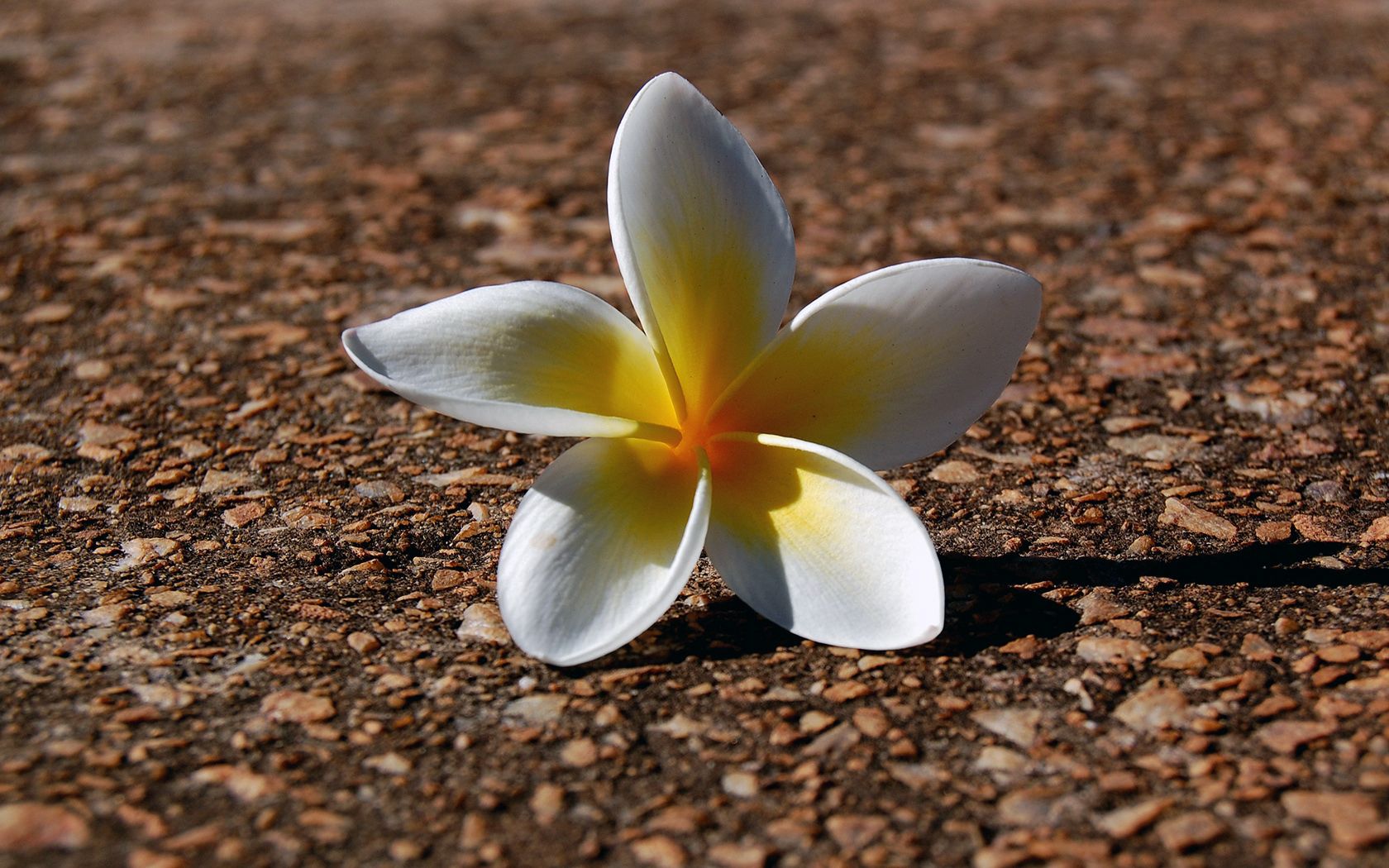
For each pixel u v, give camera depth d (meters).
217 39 0.78
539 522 0.34
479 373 0.34
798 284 0.46
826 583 0.34
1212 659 0.34
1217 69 0.67
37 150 0.59
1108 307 0.44
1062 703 0.33
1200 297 0.45
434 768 0.32
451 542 0.37
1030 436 0.40
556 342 0.34
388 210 0.51
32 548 0.37
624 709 0.33
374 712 0.33
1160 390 0.41
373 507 0.38
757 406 0.35
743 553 0.34
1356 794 0.32
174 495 0.38
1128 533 0.37
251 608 0.35
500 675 0.34
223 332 0.44
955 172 0.54
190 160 0.57
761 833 0.32
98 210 0.51
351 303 0.45
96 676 0.34
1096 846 0.31
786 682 0.34
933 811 0.32
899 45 0.74
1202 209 0.49
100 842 0.31
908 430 0.35
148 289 0.46
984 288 0.34
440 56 0.74
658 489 0.34
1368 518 0.37
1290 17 0.78
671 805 0.32
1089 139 0.58
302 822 0.32
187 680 0.34
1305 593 0.35
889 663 0.34
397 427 0.40
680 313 0.35
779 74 0.69
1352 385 0.41
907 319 0.35
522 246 0.48
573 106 0.64
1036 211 0.50
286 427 0.40
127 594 0.35
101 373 0.42
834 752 0.33
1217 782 0.32
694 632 0.35
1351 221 0.48
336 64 0.72
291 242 0.48
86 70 0.71
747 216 0.35
